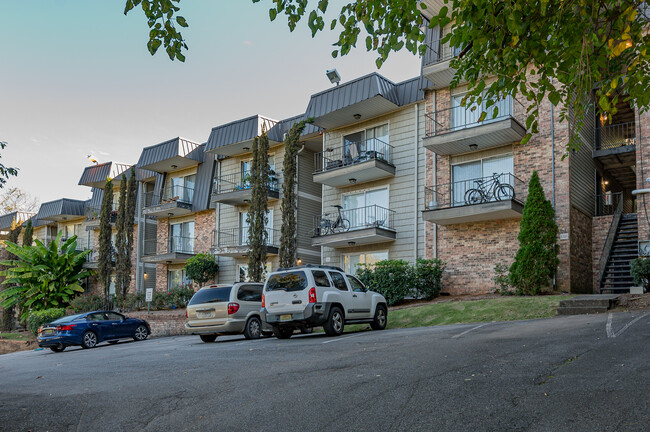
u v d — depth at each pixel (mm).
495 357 7727
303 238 27719
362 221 24062
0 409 6441
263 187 24047
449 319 15172
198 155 31391
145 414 5906
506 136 19406
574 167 19250
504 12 5223
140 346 15844
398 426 4895
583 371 6387
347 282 14398
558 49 5875
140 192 35906
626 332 8836
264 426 5176
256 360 9336
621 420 4574
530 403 5254
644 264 16125
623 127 23203
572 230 18562
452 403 5457
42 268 32406
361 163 22516
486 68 6246
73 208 40438
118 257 29969
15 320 35312
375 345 10258
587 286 19672
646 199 17141
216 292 15891
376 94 21844
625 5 5496
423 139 20484
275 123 27875
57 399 6902
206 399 6391
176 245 32875
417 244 22000
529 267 17281
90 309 30062
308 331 16938
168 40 6246
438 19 5594
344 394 6133
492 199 19797
